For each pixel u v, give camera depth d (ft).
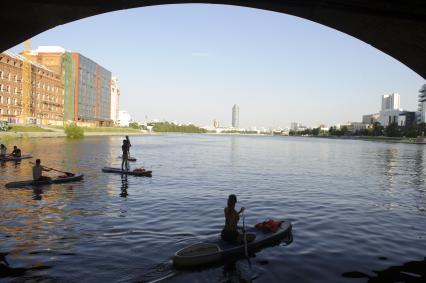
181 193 66.13
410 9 36.40
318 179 91.30
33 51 427.33
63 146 192.85
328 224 46.62
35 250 34.50
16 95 323.98
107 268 30.53
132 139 381.40
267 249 35.96
